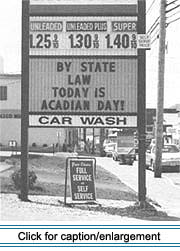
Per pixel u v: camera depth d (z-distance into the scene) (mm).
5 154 47875
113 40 16828
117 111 16859
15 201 16906
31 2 16891
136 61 16812
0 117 70000
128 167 41094
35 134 72688
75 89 16938
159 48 31938
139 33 16750
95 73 16906
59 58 16938
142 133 16734
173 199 21891
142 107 16734
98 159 55281
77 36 16922
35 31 16953
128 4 16781
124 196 21094
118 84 16844
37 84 16953
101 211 16203
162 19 31828
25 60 16906
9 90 70125
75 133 73812
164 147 39750
